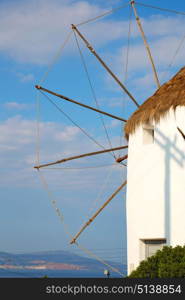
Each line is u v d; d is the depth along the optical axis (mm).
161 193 21422
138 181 22281
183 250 17844
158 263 17781
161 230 21266
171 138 21188
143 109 22266
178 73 22562
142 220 21922
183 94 20875
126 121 23828
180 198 20812
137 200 22234
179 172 20906
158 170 21625
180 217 20719
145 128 22359
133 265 22062
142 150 22219
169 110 21234
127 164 22891
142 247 21984
